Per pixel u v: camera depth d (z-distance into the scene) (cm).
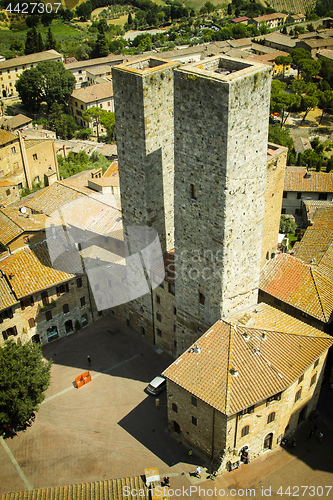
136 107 5488
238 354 5284
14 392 5559
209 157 4872
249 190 5150
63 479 5378
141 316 7138
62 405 6294
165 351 7031
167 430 5894
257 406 5066
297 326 5781
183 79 4725
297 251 7706
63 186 7862
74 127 17588
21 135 12412
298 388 5472
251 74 4497
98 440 5806
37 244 6950
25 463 5584
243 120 4653
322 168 13738
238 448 5272
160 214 6303
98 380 6619
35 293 6775
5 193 11325
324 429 5869
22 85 18562
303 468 5381
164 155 5944
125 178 6147
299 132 16950
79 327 7469
